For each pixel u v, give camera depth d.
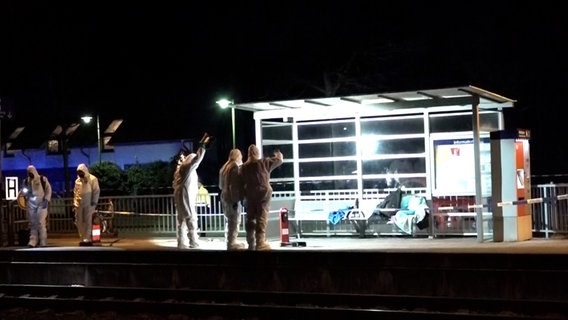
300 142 22.31
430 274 14.68
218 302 15.05
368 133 21.64
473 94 18.31
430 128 20.81
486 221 19.67
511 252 14.61
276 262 16.30
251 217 17.48
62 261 18.56
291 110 20.59
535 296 13.78
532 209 19.52
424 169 21.14
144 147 53.28
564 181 28.53
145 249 18.20
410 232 19.86
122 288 16.02
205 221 23.05
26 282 18.39
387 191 21.47
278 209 21.22
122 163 54.00
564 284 13.59
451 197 20.39
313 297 14.43
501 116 20.47
